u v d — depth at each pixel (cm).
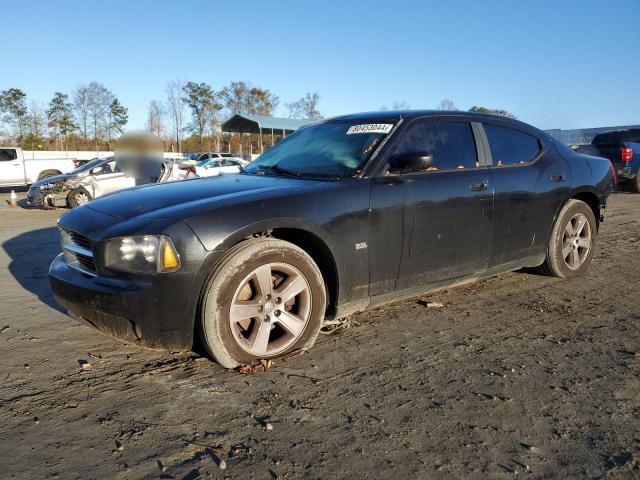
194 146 5491
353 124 409
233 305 292
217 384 289
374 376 300
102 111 5325
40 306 436
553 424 250
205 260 281
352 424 249
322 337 359
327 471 213
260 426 247
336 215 323
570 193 482
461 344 348
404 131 378
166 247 275
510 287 486
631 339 358
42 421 251
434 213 370
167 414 257
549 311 417
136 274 278
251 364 306
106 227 295
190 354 330
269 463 218
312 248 334
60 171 2270
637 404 269
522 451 228
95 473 211
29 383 291
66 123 5231
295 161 395
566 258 506
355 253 334
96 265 291
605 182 526
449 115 413
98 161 1354
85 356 329
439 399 274
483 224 405
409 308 423
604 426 248
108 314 284
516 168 438
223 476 210
